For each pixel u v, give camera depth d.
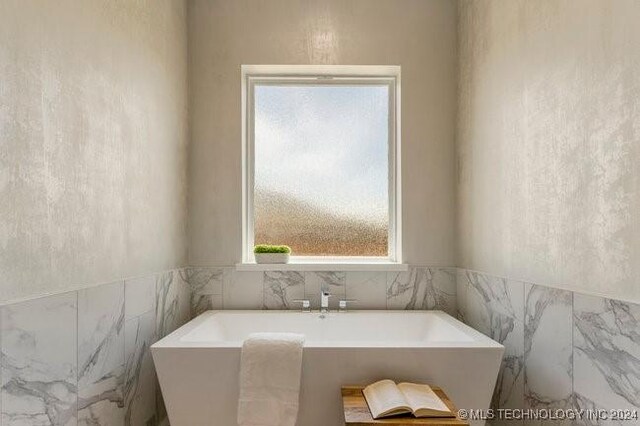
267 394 1.83
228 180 2.89
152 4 2.28
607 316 1.44
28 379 1.29
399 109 2.97
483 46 2.48
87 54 1.64
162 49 2.43
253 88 3.08
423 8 2.94
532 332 1.92
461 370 1.89
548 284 1.81
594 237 1.52
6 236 1.21
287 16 2.91
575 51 1.63
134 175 2.06
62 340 1.46
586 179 1.57
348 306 2.87
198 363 1.88
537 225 1.90
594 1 1.52
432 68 2.93
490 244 2.38
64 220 1.49
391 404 1.57
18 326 1.24
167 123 2.50
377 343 1.94
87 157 1.64
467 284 2.69
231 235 2.88
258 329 2.71
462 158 2.80
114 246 1.85
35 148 1.33
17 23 1.26
